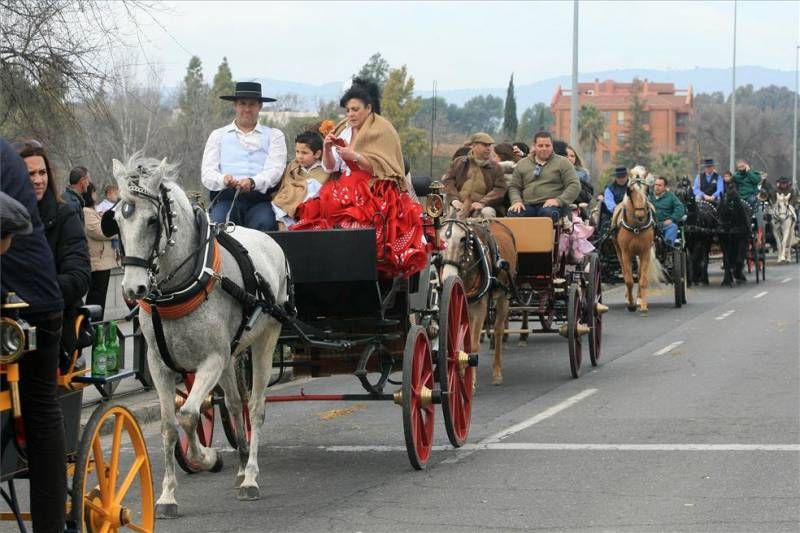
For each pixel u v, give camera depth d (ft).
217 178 41.47
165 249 29.27
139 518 31.01
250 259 32.73
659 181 92.32
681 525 29.14
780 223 148.15
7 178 22.54
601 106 618.85
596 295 60.59
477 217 52.85
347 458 38.81
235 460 39.09
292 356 42.60
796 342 66.90
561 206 59.57
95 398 47.78
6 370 22.39
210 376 30.99
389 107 173.58
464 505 31.78
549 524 29.55
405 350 36.42
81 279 25.84
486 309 50.96
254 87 42.47
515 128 217.77
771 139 464.65
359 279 35.78
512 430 42.86
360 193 37.14
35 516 23.32
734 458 36.83
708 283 113.80
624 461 36.88
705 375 55.21
